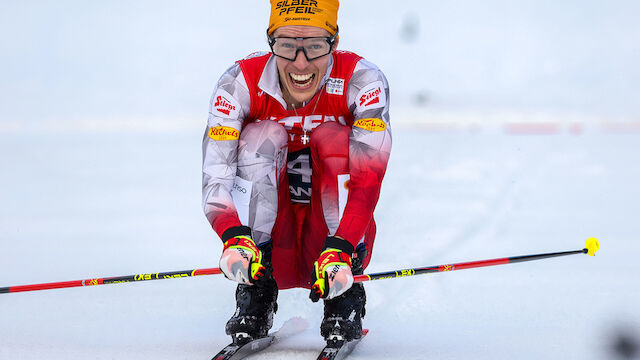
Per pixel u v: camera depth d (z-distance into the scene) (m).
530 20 108.25
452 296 14.09
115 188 30.44
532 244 19.23
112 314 12.85
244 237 9.87
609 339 11.20
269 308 10.42
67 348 10.68
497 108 74.06
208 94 82.25
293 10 10.00
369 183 10.30
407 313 12.94
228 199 10.31
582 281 15.25
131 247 19.34
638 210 24.62
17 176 33.66
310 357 10.10
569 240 19.75
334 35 10.22
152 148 43.69
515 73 92.75
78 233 21.41
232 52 99.00
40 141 47.28
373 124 10.43
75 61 93.19
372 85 10.59
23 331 11.70
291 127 10.88
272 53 10.99
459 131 51.41
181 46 99.81
